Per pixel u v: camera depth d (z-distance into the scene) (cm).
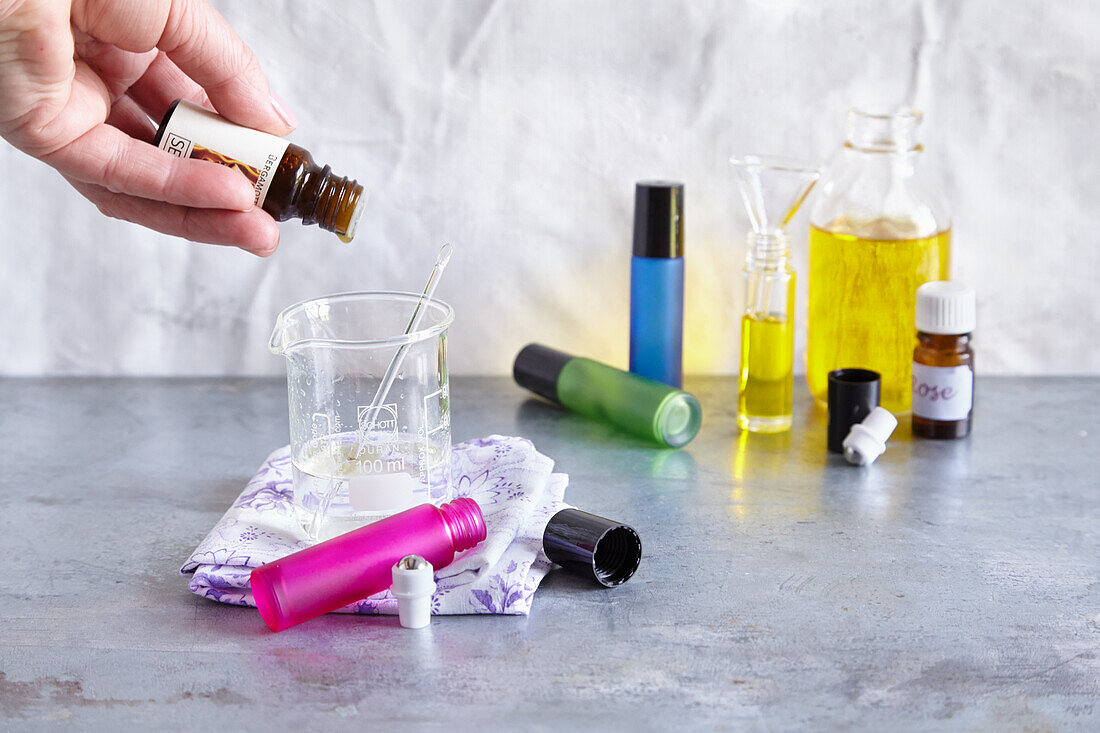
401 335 97
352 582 85
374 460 92
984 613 87
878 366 127
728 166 137
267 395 139
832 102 134
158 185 90
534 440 124
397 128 135
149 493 112
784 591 91
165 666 81
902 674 79
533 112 135
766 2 131
